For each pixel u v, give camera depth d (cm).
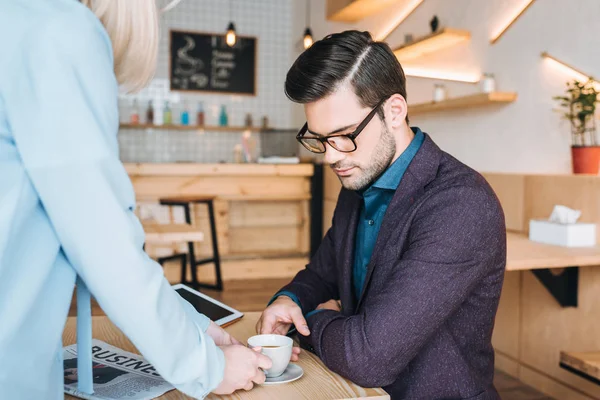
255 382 96
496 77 347
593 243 234
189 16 694
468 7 373
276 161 512
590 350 251
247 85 718
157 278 78
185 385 83
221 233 500
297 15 703
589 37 275
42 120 68
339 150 118
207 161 713
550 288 264
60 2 72
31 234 71
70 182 69
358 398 94
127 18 80
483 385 120
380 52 116
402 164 125
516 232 297
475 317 119
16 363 70
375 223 130
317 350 111
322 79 112
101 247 72
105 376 100
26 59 68
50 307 75
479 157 366
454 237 110
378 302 107
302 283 148
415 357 116
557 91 297
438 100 384
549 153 304
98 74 72
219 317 136
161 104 691
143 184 473
